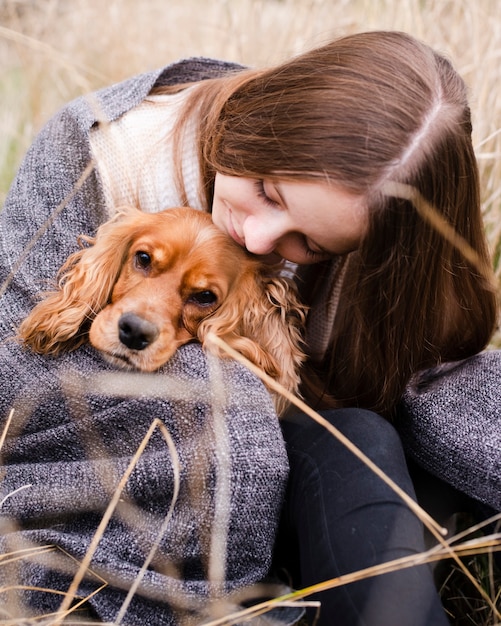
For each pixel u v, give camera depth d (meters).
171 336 1.90
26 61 4.01
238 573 1.68
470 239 2.02
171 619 1.62
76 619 1.66
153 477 1.63
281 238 1.88
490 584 2.02
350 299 2.01
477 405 1.90
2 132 3.93
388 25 3.25
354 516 1.56
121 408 1.71
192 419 1.69
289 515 1.78
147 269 2.00
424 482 2.02
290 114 1.74
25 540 1.65
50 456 1.78
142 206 2.14
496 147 2.97
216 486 1.60
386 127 1.71
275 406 2.07
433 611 1.46
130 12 4.30
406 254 1.84
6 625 1.45
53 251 2.00
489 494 1.81
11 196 2.10
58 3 4.50
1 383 1.82
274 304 2.16
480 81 2.94
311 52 1.86
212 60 2.43
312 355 2.33
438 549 1.48
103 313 1.91
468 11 3.12
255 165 1.76
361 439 1.71
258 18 3.71
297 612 1.71
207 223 2.03
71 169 2.04
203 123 2.07
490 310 2.11
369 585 1.46
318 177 1.70
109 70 4.07
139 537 1.62
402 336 1.98
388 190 1.70
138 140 2.14
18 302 1.94
